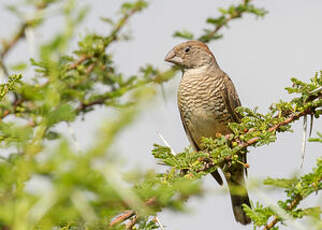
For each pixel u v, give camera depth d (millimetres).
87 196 2695
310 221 4500
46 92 3348
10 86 5203
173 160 6336
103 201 2816
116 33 7172
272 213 5094
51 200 2510
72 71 6727
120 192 2695
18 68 4352
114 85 6859
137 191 3486
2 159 3184
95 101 6184
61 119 3355
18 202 2566
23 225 2492
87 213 2658
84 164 2504
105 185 2656
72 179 2486
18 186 2707
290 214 4988
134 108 2541
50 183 2535
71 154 2518
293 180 4871
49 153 2568
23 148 3141
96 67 6973
